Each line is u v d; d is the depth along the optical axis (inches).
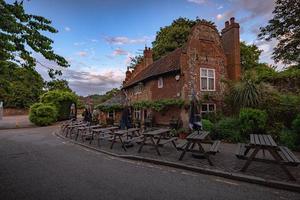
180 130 515.5
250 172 222.2
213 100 660.7
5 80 223.9
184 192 185.0
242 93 508.1
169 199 171.5
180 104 608.1
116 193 185.8
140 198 174.6
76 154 362.3
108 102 1047.6
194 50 662.5
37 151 396.5
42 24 208.2
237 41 702.5
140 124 725.9
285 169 198.2
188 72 642.2
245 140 412.8
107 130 436.5
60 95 1232.2
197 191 186.7
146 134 332.2
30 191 193.5
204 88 666.8
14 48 192.2
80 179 225.3
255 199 168.4
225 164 256.7
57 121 1205.1
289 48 423.2
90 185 206.7
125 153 342.6
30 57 215.5
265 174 215.0
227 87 620.7
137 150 363.9
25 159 327.6
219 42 709.9
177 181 213.5
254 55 1210.6
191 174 235.8
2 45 183.6
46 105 1069.8
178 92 648.4
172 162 271.3
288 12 402.9
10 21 179.6
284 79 544.4
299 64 433.1
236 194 178.7
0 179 229.3
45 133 725.3
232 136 423.2
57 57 224.8
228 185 199.9
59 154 364.8
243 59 1166.3
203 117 585.0
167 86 702.5
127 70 1200.8
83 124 597.6
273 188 190.7
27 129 882.8
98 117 1035.3
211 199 170.1
